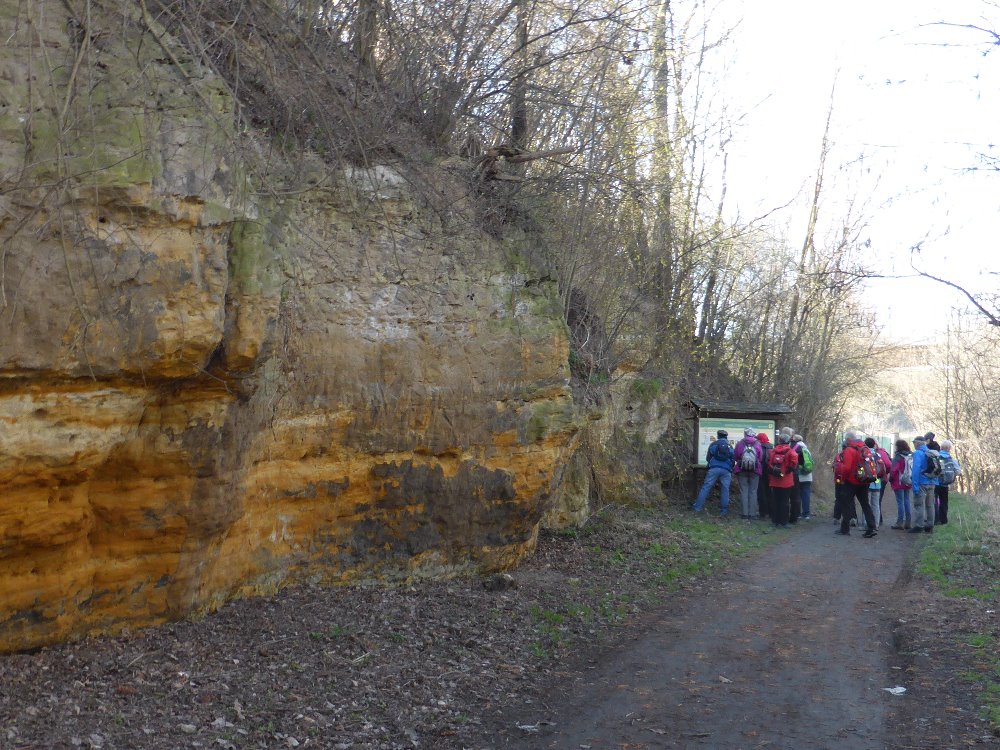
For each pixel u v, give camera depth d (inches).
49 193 188.9
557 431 428.5
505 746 228.7
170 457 262.2
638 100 552.7
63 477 232.4
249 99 302.0
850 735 238.7
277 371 308.2
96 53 217.3
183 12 242.4
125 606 268.5
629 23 470.9
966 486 1293.1
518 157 416.2
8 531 224.4
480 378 395.9
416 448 372.8
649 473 731.4
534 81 474.6
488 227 417.7
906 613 385.1
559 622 355.6
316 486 339.3
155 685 234.2
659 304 725.3
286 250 305.6
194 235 241.9
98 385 228.5
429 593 367.9
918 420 1566.2
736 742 233.5
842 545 594.6
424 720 242.5
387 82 393.1
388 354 356.8
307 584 343.6
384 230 355.3
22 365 204.4
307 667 266.7
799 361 1021.8
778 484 684.1
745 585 448.5
